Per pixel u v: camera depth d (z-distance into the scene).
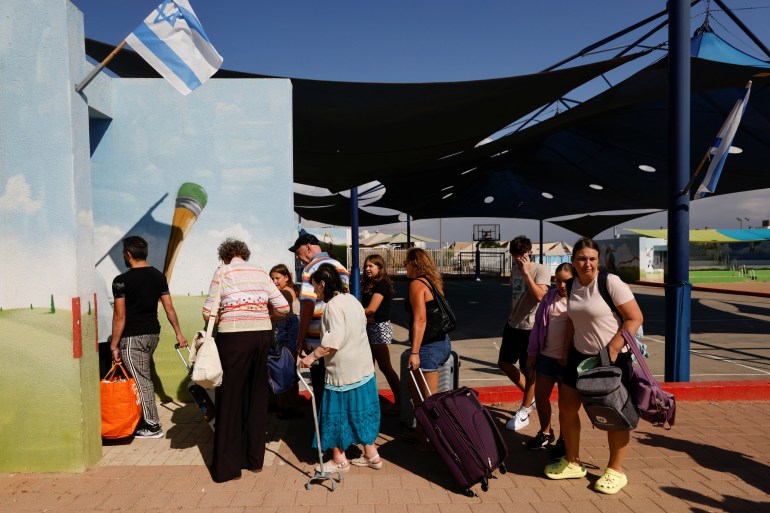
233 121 5.89
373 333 5.33
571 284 3.80
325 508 3.47
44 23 3.88
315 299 4.53
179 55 4.31
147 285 4.71
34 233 3.91
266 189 5.90
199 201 5.88
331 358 3.93
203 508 3.46
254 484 3.83
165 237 5.86
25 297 3.91
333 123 8.38
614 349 3.50
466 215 26.34
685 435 4.80
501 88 7.37
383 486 3.81
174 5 4.31
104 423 4.44
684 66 6.06
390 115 8.12
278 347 5.40
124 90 5.83
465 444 3.65
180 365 5.80
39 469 3.97
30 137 3.90
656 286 25.61
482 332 11.98
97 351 4.26
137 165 5.84
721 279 27.86
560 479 3.92
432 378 4.39
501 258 37.19
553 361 4.31
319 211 22.00
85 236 4.07
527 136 10.84
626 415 3.43
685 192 6.06
